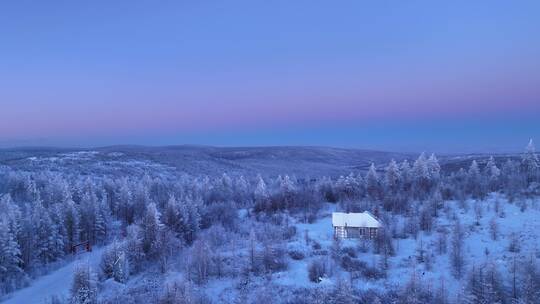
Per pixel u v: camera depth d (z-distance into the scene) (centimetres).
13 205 8731
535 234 7381
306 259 7331
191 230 9250
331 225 9406
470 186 10850
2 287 6819
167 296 5409
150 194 12912
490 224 7825
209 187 14338
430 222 8312
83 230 9338
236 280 6562
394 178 12106
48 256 8238
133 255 7594
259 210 11712
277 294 6022
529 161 11319
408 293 5344
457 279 6128
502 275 5753
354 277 6397
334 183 12988
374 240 7669
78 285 5591
